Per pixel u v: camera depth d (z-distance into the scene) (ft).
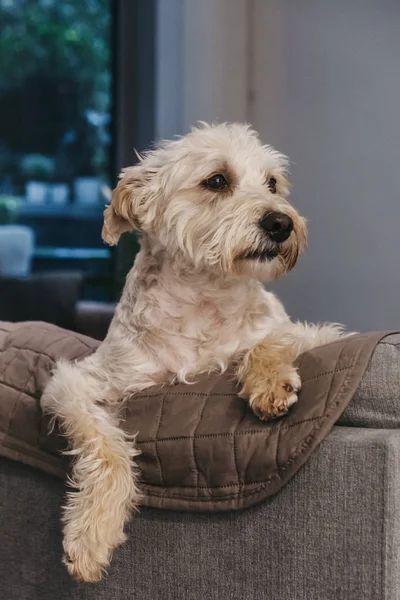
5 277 13.75
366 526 4.21
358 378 4.43
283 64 15.97
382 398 4.42
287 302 15.94
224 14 16.71
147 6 18.17
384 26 14.29
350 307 14.97
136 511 5.15
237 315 5.90
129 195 6.24
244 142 6.40
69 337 6.70
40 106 18.88
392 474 4.16
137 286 5.99
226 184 6.15
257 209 5.76
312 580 4.39
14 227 17.80
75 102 18.99
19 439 5.84
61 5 18.71
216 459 4.68
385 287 14.39
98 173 19.17
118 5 18.43
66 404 5.55
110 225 6.42
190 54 17.33
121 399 5.80
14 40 18.61
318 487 4.36
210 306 5.84
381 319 14.47
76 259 19.11
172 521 4.98
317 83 15.42
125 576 5.21
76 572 5.08
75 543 5.10
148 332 5.82
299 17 15.65
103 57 18.95
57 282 13.88
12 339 6.54
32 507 5.78
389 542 4.15
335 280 15.19
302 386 4.63
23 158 18.88
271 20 16.16
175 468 4.87
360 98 14.73
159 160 6.35
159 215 6.19
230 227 5.72
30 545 5.78
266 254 5.79
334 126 15.16
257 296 6.12
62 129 19.01
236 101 16.67
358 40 14.70
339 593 4.29
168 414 5.11
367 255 14.67
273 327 6.07
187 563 4.91
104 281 18.21
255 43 16.44
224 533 4.75
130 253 15.70
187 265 5.86
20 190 18.92
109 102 19.06
